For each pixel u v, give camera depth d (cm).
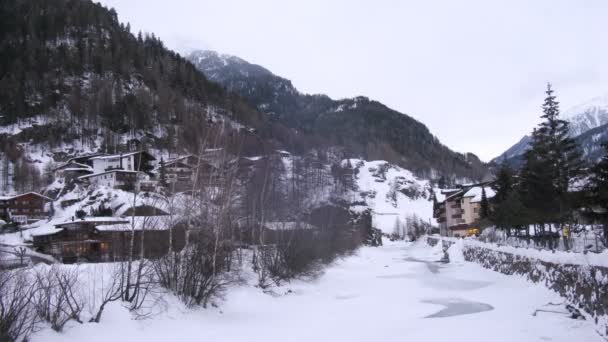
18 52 17675
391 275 4366
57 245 4447
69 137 14512
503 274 3562
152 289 1998
